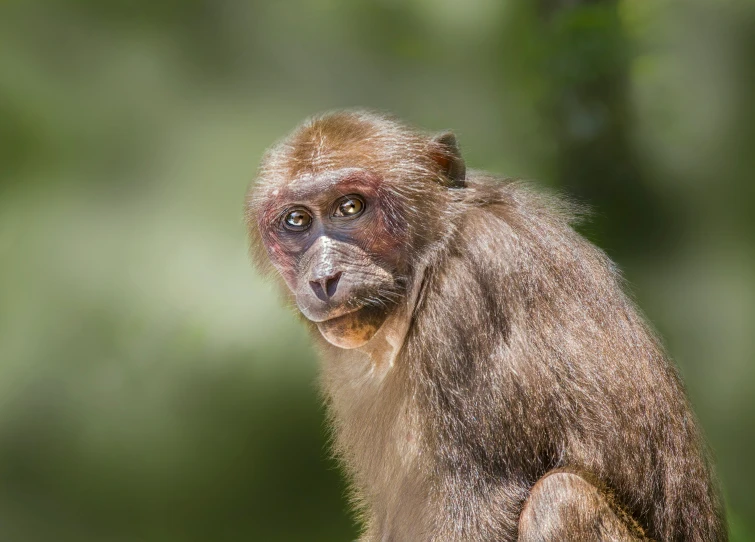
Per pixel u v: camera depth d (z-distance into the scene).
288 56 30.81
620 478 11.58
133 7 30.72
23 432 26.92
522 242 11.78
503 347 11.40
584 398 11.52
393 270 12.05
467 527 11.28
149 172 30.08
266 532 26.64
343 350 13.23
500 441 11.34
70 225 29.11
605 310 11.92
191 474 27.22
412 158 12.29
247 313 27.94
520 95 24.16
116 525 26.50
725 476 25.64
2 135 29.64
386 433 12.60
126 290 28.20
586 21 23.08
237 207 29.12
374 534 13.58
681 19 27.20
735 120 27.33
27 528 26.05
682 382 12.80
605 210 23.34
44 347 27.62
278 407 27.67
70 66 30.33
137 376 27.53
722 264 26.59
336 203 12.05
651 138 25.06
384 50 30.47
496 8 27.23
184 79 30.94
